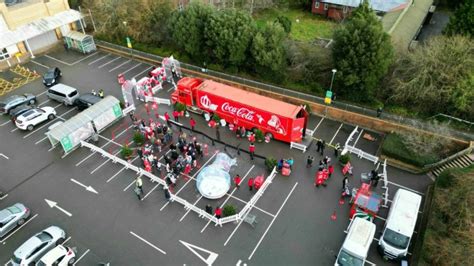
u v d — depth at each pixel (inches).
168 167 1250.0
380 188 1220.5
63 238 1055.6
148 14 2030.0
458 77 1380.4
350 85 1523.1
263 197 1192.2
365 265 995.9
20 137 1475.1
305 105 1513.3
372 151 1386.6
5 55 1959.9
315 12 2391.7
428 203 1146.7
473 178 1024.2
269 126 1393.9
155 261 1005.8
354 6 2214.6
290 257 1011.9
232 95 1456.7
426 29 2121.1
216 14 1776.6
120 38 2146.9
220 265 993.5
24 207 1125.1
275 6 2397.9
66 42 2103.8
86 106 1581.0
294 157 1354.6
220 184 1205.1
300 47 1706.4
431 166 1274.6
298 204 1168.2
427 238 959.6
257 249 1034.1
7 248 1050.1
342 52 1488.7
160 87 1758.1
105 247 1045.8
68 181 1266.0
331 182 1244.5
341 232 1077.1
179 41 1872.5
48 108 1567.4
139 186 1165.1
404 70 1499.8
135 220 1123.3
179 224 1108.5
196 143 1339.8
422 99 1453.0
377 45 1405.0
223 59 1815.9
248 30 1685.5
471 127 1366.9
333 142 1429.6
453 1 2357.3
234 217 1104.2
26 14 1984.5
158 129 1446.9
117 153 1379.2
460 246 908.6
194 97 1553.9
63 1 2130.9
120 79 1780.3
